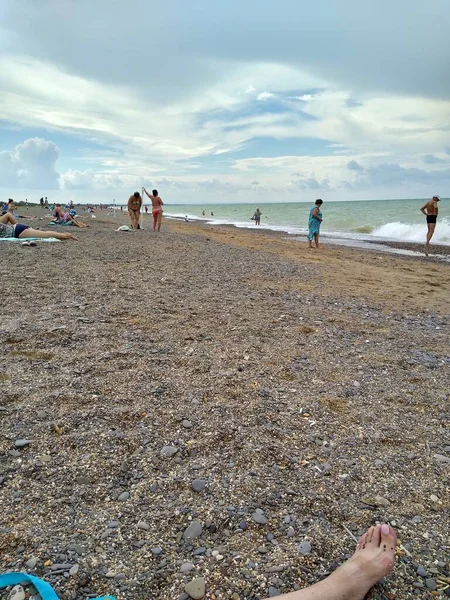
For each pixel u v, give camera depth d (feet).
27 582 6.06
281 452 9.43
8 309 17.67
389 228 89.45
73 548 6.72
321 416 11.09
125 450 9.16
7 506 7.48
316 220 55.42
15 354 13.46
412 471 9.11
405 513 7.88
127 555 6.65
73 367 12.80
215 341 15.87
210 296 22.52
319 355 15.34
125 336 15.52
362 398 12.25
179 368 13.30
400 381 13.56
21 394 11.06
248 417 10.74
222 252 42.16
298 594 5.84
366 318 20.92
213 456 9.16
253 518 7.52
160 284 24.31
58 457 8.81
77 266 27.84
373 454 9.62
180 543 6.93
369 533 7.11
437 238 77.30
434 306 24.57
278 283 28.04
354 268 38.42
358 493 8.34
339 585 6.02
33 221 76.38
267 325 18.34
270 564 6.63
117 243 42.70
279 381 12.98
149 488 8.13
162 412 10.68
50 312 17.60
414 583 6.45
